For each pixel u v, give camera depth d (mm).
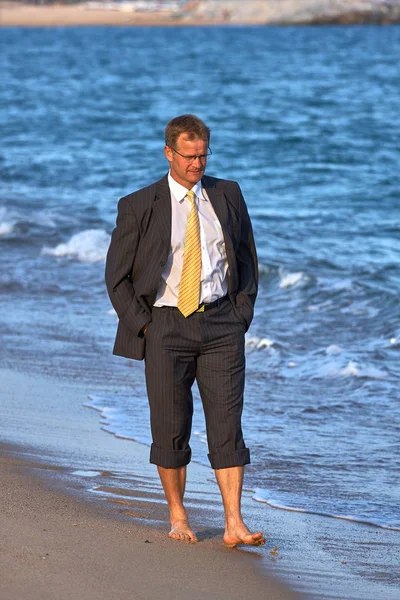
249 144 95312
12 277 40031
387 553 15367
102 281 39625
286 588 13320
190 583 13133
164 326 14727
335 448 21422
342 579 13969
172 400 14906
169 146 14523
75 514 15812
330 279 39562
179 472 15320
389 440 22031
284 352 29891
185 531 15125
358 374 27203
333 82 174250
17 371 27156
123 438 21453
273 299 37000
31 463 19000
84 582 12680
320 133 103688
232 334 14922
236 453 14930
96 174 75625
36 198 62750
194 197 14703
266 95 151000
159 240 14531
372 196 64938
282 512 17484
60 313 34438
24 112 128750
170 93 157625
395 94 149875
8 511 15656
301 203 62188
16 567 12977
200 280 14602
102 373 27219
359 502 18078
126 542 14602
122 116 123500
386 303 35469
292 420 23562
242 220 15109
